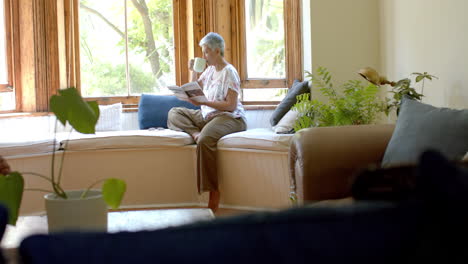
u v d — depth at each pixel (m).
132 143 4.18
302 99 4.52
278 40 5.17
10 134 4.54
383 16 4.64
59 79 4.89
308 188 2.19
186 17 5.25
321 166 2.20
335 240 0.52
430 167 0.53
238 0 5.14
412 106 2.31
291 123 4.14
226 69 4.36
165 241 0.51
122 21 5.20
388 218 0.53
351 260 0.52
